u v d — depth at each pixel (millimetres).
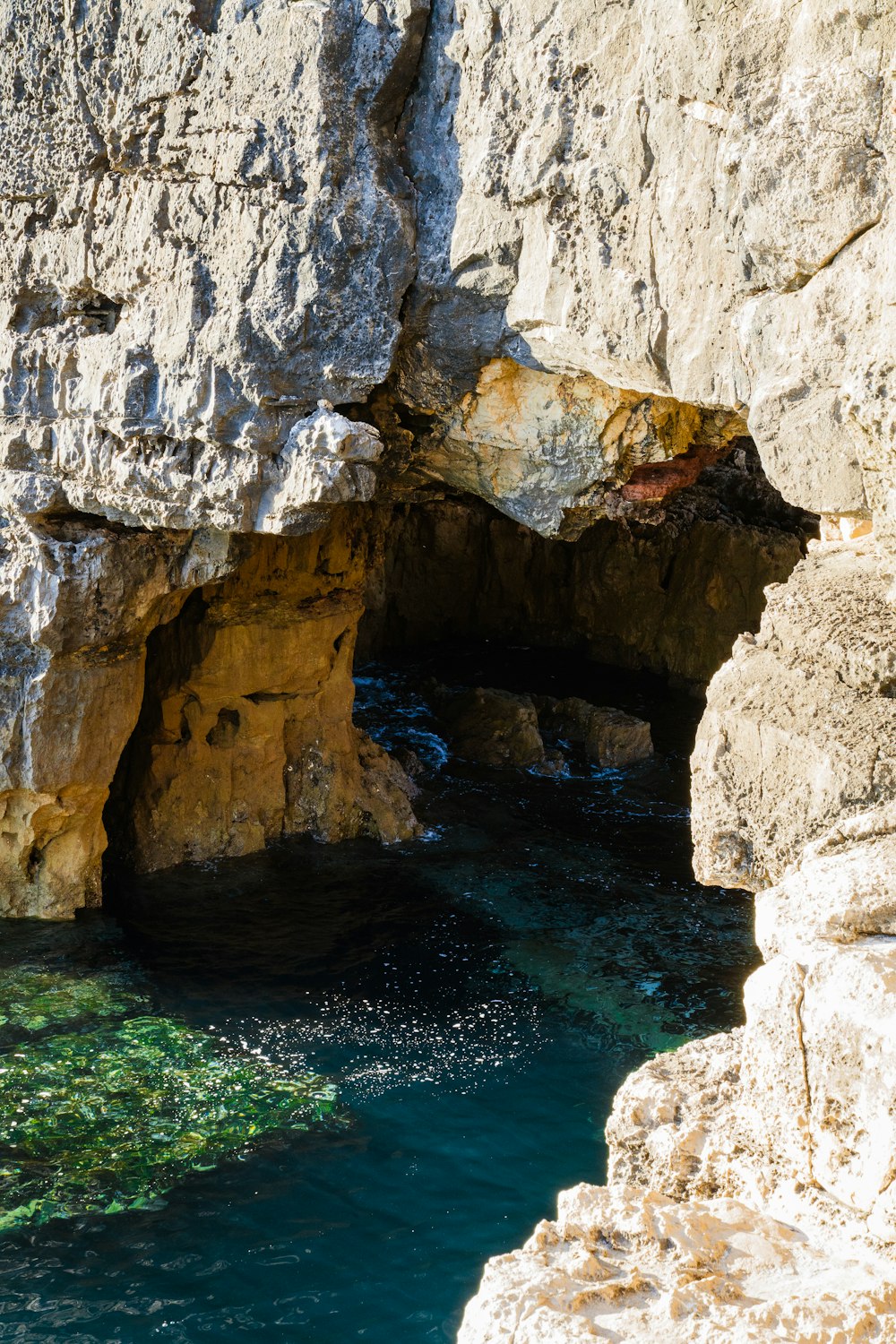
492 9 9812
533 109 9633
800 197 7105
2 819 13695
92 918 14336
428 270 10812
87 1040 11812
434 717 22172
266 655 15914
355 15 10320
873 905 4348
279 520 11320
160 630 15594
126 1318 8383
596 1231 4410
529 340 10547
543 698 22250
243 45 10539
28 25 11539
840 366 7133
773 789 5594
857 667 5566
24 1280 8742
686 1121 5117
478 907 15109
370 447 10891
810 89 7016
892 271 6191
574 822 18047
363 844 16953
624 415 11359
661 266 8914
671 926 14719
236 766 16375
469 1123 10719
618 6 8859
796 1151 4328
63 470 12406
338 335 10750
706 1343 3670
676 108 8477
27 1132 10445
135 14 11031
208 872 15820
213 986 12930
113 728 13797
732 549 23344
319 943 14031
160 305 11328
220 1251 9086
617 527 25062
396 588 26500
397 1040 12031
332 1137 10492
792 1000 4258
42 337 12289
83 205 11688
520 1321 3938
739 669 6051
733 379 8586
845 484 7316
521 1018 12523
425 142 10727
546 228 9766
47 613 12602
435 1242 9219
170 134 11094
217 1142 10375
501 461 12289
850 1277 3936
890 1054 3920
